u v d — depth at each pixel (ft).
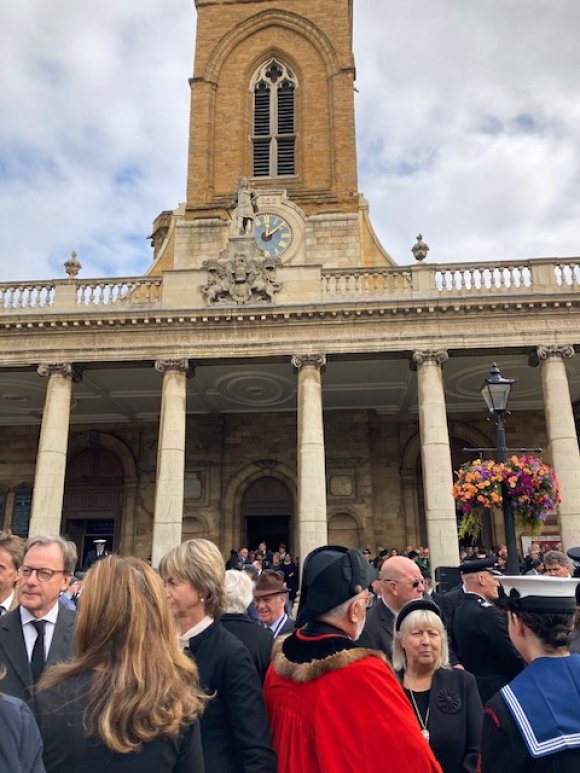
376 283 82.94
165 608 11.05
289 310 79.92
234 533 101.91
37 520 75.10
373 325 79.92
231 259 83.82
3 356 82.53
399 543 99.55
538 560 63.31
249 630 18.24
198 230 99.86
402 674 18.28
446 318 79.30
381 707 11.44
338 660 12.10
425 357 78.43
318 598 13.30
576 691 11.25
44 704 10.19
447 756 16.47
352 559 13.73
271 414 106.93
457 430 104.37
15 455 108.58
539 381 93.81
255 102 117.60
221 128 114.01
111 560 11.24
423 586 22.54
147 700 9.87
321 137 111.55
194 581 14.97
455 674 17.87
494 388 44.42
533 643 12.30
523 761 10.73
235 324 81.00
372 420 105.40
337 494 101.40
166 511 74.33
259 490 104.78
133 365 82.94
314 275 82.48
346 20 117.19
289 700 12.62
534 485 41.09
